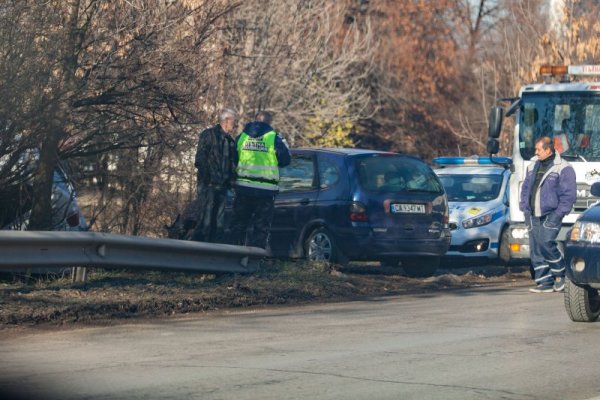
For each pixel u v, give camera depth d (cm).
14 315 3478
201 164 4788
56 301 3706
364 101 11406
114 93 4806
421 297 4603
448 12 14662
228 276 4550
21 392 2373
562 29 9931
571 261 3600
